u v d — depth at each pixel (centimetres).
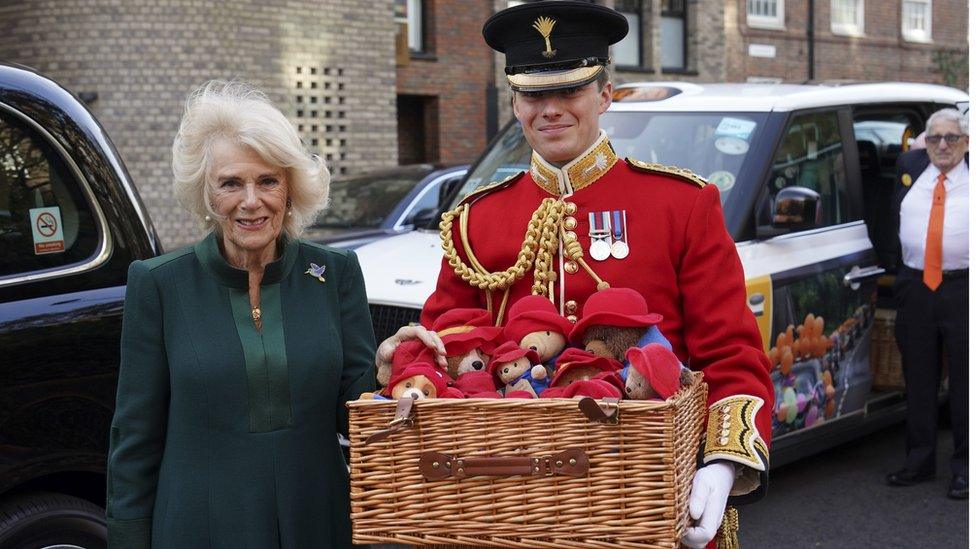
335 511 237
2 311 294
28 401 294
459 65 1537
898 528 478
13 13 1152
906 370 536
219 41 1172
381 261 474
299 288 238
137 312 230
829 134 525
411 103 1539
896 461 581
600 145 246
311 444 233
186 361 227
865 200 614
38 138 311
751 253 460
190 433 228
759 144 484
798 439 491
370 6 1309
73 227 314
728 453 207
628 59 1742
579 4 233
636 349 200
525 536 192
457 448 195
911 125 612
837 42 2034
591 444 188
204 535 226
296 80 1245
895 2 2125
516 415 192
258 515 227
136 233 325
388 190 750
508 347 221
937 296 518
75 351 303
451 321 236
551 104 238
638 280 237
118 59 1132
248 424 229
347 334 244
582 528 189
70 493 315
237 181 226
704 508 199
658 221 239
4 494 299
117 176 326
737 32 1880
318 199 238
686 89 539
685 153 489
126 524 229
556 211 243
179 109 1152
